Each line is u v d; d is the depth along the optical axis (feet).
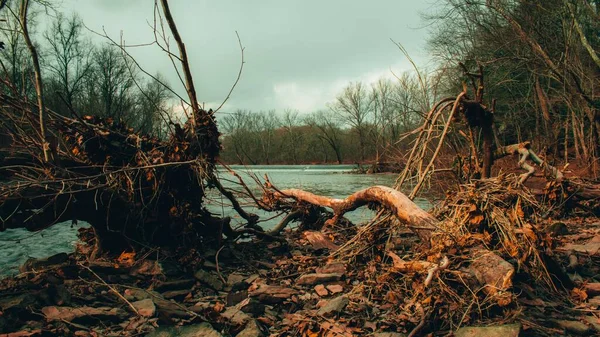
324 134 281.95
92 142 19.33
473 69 68.03
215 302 15.61
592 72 64.80
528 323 12.76
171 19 19.42
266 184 29.09
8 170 17.39
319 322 13.42
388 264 18.43
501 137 82.84
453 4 69.87
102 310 13.62
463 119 25.91
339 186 82.53
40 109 17.34
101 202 17.66
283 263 20.63
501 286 13.12
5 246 25.80
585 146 63.21
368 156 237.86
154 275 17.53
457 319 13.00
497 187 17.34
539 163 24.59
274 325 13.56
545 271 15.43
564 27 61.31
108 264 17.79
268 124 297.33
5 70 18.04
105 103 129.08
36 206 16.21
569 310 14.20
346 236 26.30
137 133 20.79
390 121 42.98
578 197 31.53
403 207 18.81
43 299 13.91
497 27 67.26
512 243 15.23
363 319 13.58
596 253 21.01
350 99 229.04
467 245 15.11
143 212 19.06
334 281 17.53
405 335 12.44
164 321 13.15
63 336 12.07
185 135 20.12
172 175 19.84
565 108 72.33
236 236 23.41
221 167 25.05
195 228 20.38
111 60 129.80
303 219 28.60
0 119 17.56
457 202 17.81
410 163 24.73
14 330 12.07
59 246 25.96
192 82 20.42
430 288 13.70
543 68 64.95
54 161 17.46
